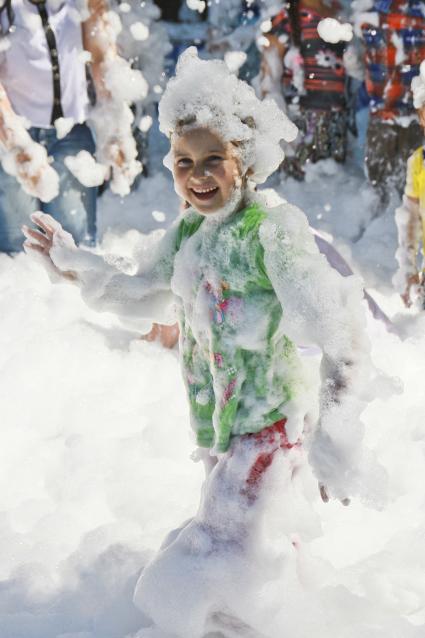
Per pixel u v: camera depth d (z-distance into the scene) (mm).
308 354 5164
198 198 3211
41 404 5141
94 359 5676
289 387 3264
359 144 10477
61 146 6707
